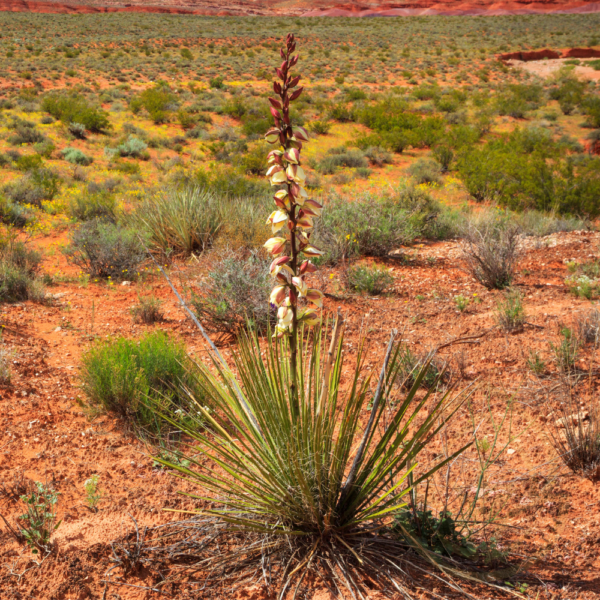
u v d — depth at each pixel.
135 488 3.18
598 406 3.84
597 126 32.34
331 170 21.05
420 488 3.15
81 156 20.61
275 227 2.24
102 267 8.23
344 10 137.38
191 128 28.67
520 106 35.06
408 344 5.19
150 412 3.90
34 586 2.39
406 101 37.78
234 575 2.45
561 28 83.94
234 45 65.00
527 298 6.48
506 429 3.79
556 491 3.10
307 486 2.28
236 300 5.72
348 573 2.35
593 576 2.42
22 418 3.97
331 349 2.41
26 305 6.62
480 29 83.44
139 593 2.35
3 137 22.75
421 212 11.39
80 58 51.00
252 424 2.66
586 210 13.98
